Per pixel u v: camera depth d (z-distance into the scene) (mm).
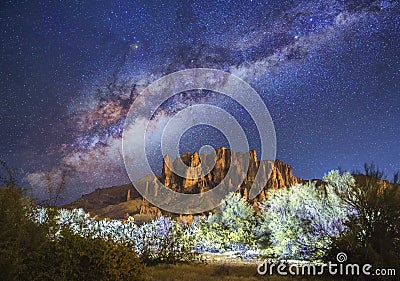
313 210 16359
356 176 12922
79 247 8164
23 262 7559
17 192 7805
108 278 8406
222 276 12352
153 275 11992
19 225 7465
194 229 28031
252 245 24531
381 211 11594
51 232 8188
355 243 11586
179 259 16422
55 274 7680
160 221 17859
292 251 16922
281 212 20000
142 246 15766
